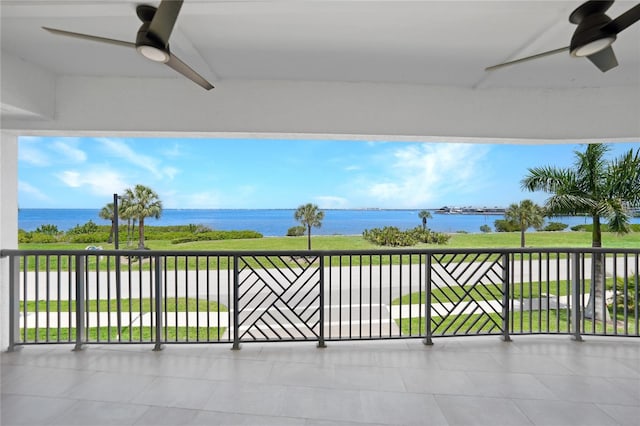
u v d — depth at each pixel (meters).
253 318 8.23
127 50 3.19
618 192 6.94
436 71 3.62
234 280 3.45
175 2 1.84
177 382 2.76
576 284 3.61
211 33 2.89
